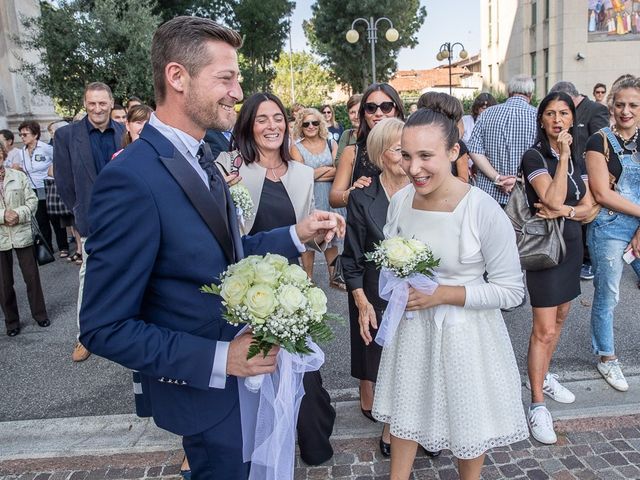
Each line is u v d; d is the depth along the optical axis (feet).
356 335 9.84
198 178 5.10
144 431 10.75
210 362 4.89
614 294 11.28
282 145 10.17
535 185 9.37
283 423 5.61
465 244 6.85
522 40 102.12
